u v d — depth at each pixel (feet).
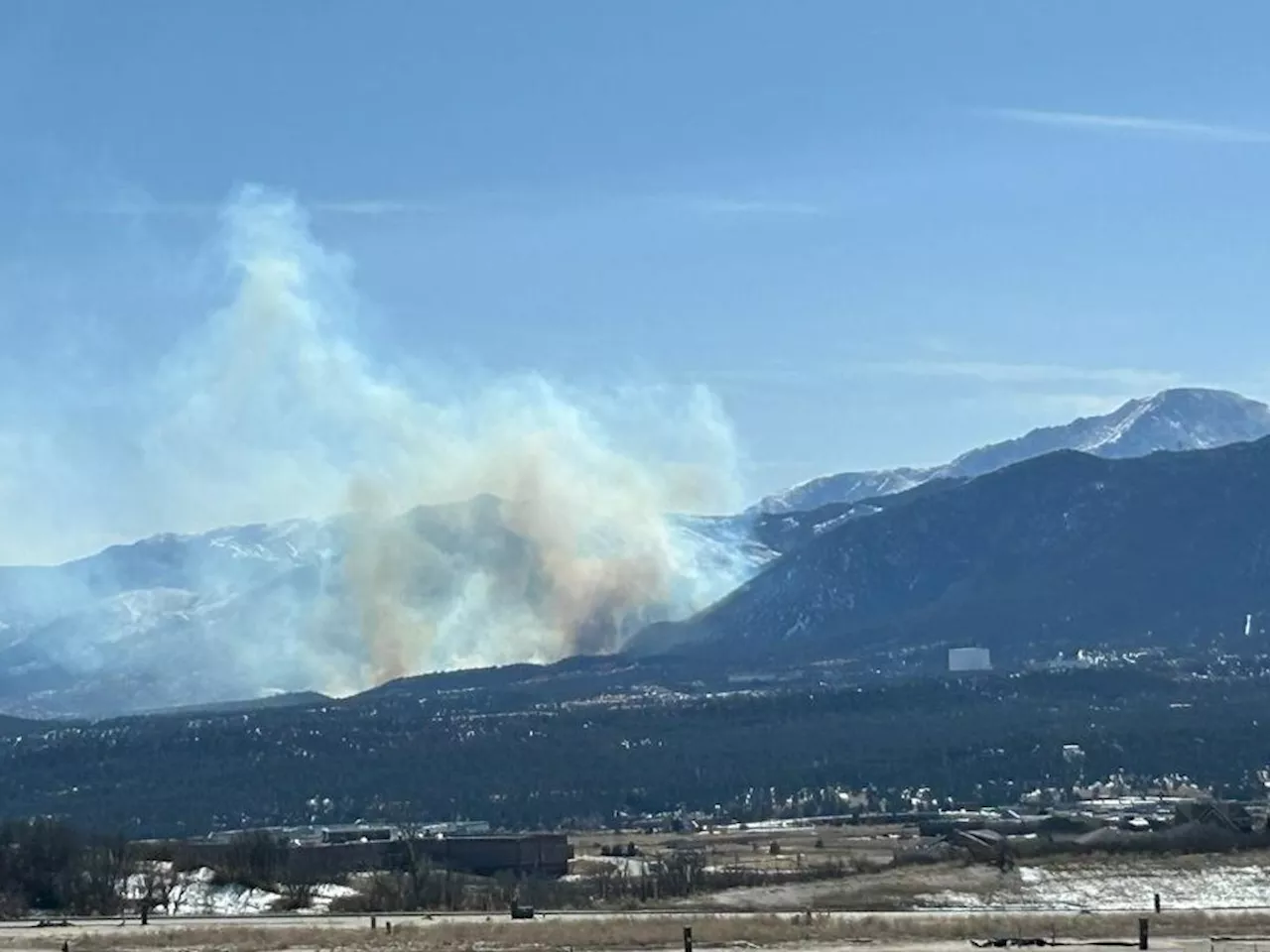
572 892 654.12
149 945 433.48
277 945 425.69
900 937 435.53
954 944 419.13
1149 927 453.58
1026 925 462.60
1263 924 474.49
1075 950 404.77
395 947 417.90
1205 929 463.01
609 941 426.51
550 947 415.64
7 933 483.51
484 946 417.69
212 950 420.36
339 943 427.74
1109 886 636.89
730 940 428.97
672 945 419.95
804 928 451.94
